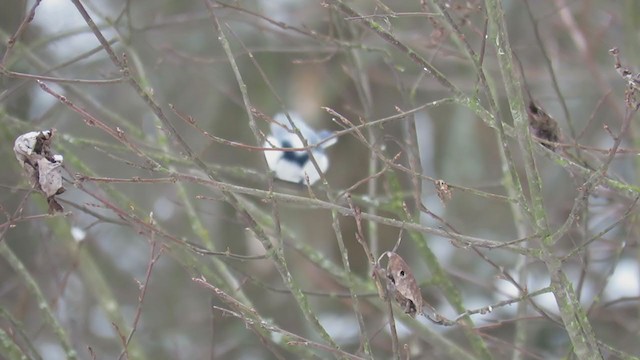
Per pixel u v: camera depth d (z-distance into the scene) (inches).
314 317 256.1
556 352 474.3
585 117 564.4
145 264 615.5
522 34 540.7
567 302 242.8
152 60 514.3
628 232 320.2
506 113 484.7
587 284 500.4
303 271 557.3
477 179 633.0
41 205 376.5
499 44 239.3
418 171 303.1
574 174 291.6
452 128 660.1
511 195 352.2
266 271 558.6
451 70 529.3
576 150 310.5
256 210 345.1
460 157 647.1
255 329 294.7
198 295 593.3
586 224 301.7
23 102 469.1
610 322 445.1
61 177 239.8
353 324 533.6
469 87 506.3
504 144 241.3
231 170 330.0
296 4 516.1
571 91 573.6
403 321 330.3
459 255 573.6
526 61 544.4
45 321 329.1
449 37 363.3
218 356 513.7
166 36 539.8
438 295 526.3
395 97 560.1
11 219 260.8
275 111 580.7
